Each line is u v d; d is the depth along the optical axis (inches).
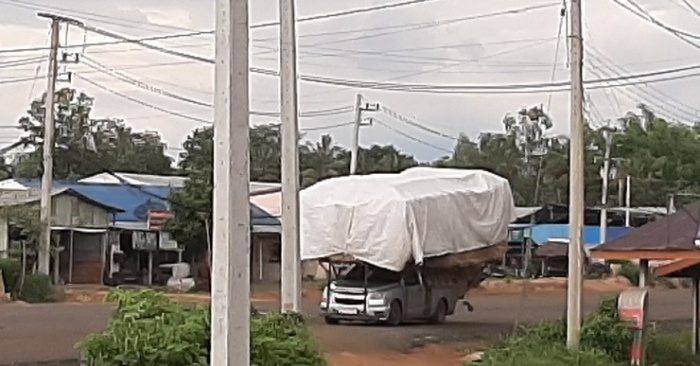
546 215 2454.5
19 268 1546.5
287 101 772.0
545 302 1752.0
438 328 1205.1
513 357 825.5
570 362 802.8
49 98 1606.8
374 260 1171.9
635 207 2723.9
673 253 885.8
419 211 1171.3
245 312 331.3
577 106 853.2
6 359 815.1
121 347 442.9
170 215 1908.2
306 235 1194.6
